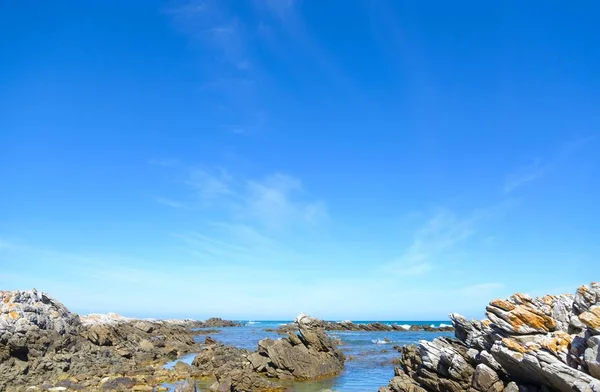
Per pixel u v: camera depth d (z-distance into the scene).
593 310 22.47
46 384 38.38
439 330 136.75
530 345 25.48
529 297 30.11
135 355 58.19
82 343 56.16
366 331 135.62
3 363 43.03
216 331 127.56
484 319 32.59
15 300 54.97
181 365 49.75
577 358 22.48
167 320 166.88
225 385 37.34
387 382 43.88
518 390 26.23
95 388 38.16
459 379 29.94
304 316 53.03
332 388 40.66
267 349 50.22
